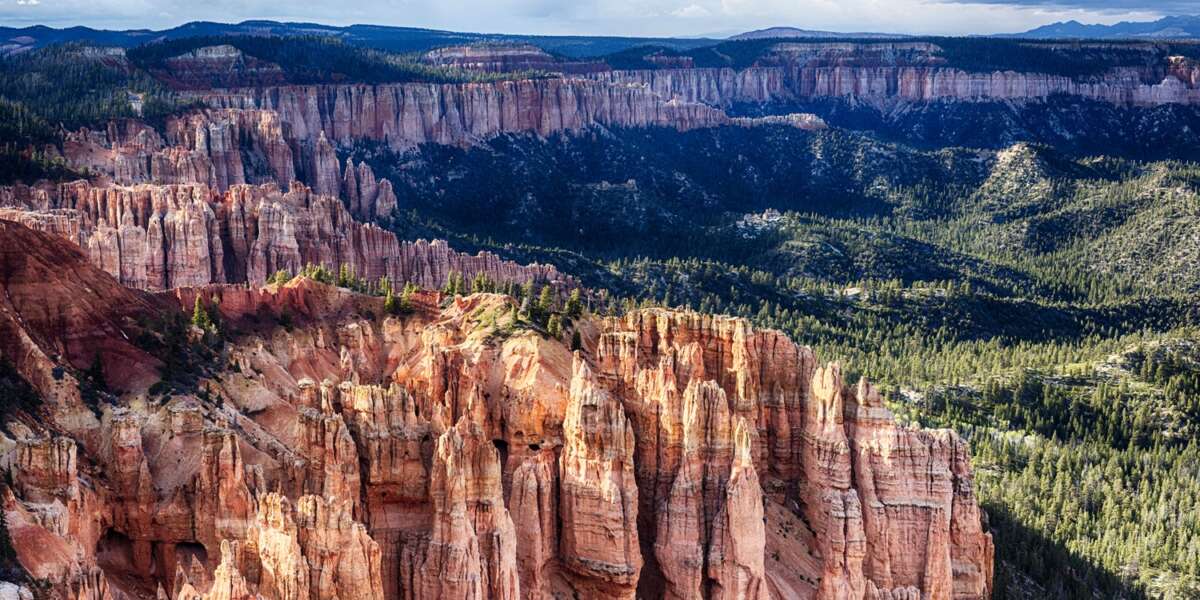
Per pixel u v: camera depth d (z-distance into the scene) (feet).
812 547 583.99
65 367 500.33
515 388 573.74
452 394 571.69
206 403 509.35
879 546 579.48
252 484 463.42
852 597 563.48
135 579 450.71
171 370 522.06
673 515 531.09
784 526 585.22
